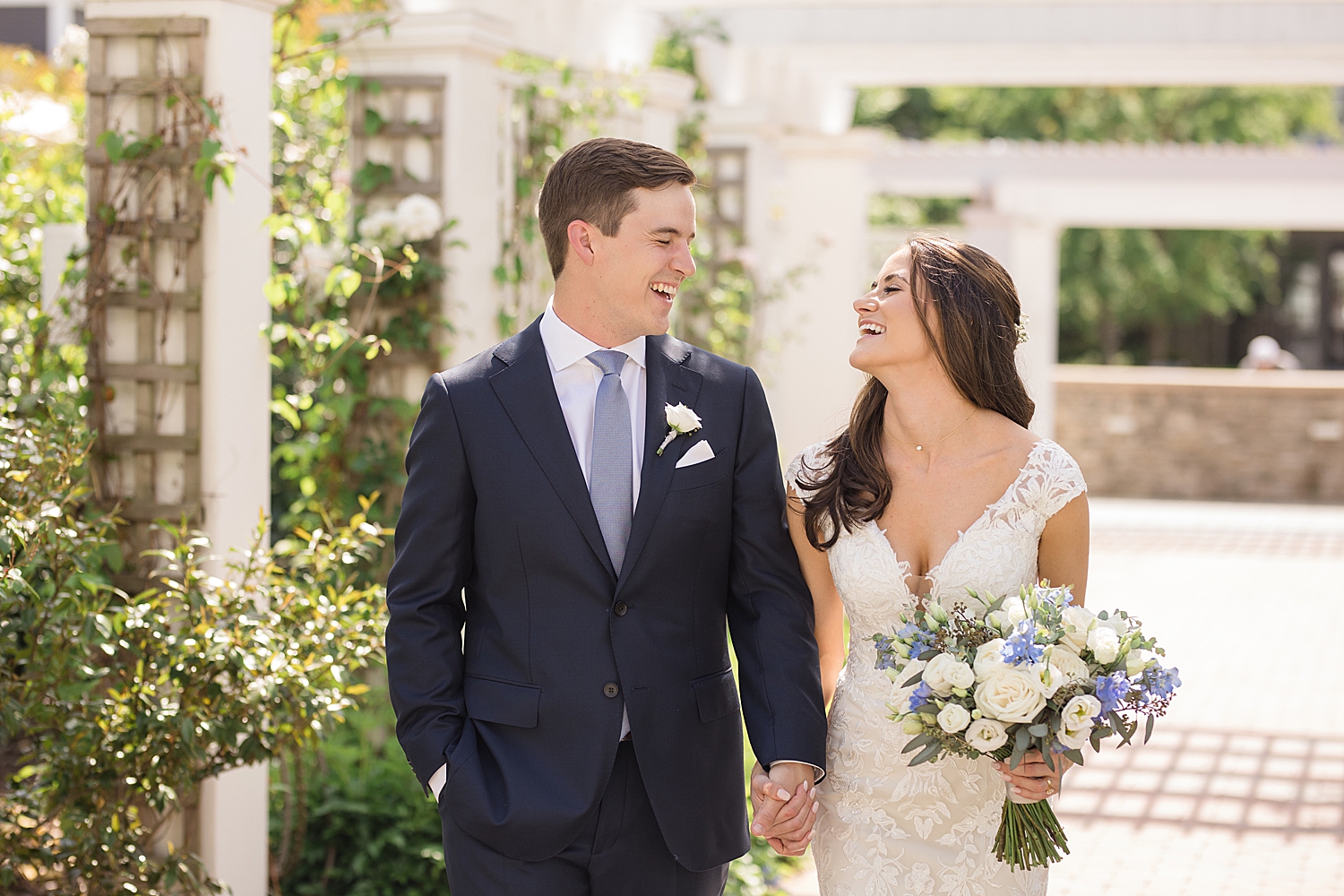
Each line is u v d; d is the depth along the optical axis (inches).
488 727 95.1
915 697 86.7
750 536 99.3
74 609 121.7
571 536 94.0
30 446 125.3
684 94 246.8
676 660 95.0
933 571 95.9
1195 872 174.2
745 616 101.0
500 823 91.7
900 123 1008.2
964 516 96.3
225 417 139.6
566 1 216.7
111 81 138.9
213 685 125.4
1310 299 994.1
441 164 181.3
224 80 137.0
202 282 138.2
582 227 94.0
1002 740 84.5
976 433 98.0
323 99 209.2
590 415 97.8
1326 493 564.7
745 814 101.0
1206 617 327.3
